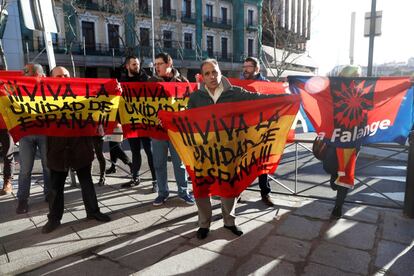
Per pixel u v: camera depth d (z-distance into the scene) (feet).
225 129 10.53
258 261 9.70
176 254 10.16
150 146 15.90
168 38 109.50
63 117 12.32
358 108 12.05
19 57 75.72
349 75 12.39
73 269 9.49
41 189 16.80
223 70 121.19
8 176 16.24
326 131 12.21
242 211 13.34
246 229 11.71
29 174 13.62
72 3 84.99
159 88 14.84
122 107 15.06
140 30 101.91
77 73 90.68
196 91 11.18
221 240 10.98
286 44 116.06
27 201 13.83
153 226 12.10
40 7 14.96
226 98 10.90
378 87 12.05
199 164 10.81
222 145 10.61
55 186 11.85
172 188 16.81
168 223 12.39
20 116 12.27
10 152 16.20
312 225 11.96
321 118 12.16
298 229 11.64
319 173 21.86
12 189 16.75
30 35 79.20
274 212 13.19
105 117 12.85
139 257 10.03
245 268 9.37
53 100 12.35
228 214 11.34
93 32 93.76
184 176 14.21
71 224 12.41
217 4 120.88
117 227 12.07
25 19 14.52
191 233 11.53
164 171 14.16
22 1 14.43
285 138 11.32
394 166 23.27
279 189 18.34
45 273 9.32
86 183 12.51
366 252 10.07
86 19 91.40
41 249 10.57
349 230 11.51
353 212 13.08
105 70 96.32
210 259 9.86
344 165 12.15
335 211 12.59
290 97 10.75
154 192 15.98
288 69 135.44
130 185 16.93
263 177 13.73
